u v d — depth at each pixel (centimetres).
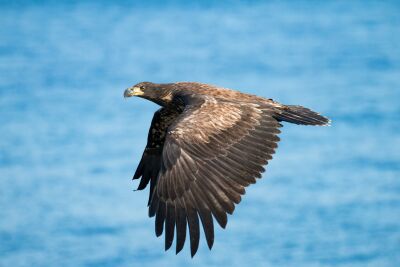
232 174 966
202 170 962
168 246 939
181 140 978
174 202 955
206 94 1104
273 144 1001
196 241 932
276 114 1080
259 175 973
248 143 995
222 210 944
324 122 1078
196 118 1001
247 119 1016
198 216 942
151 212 960
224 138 988
